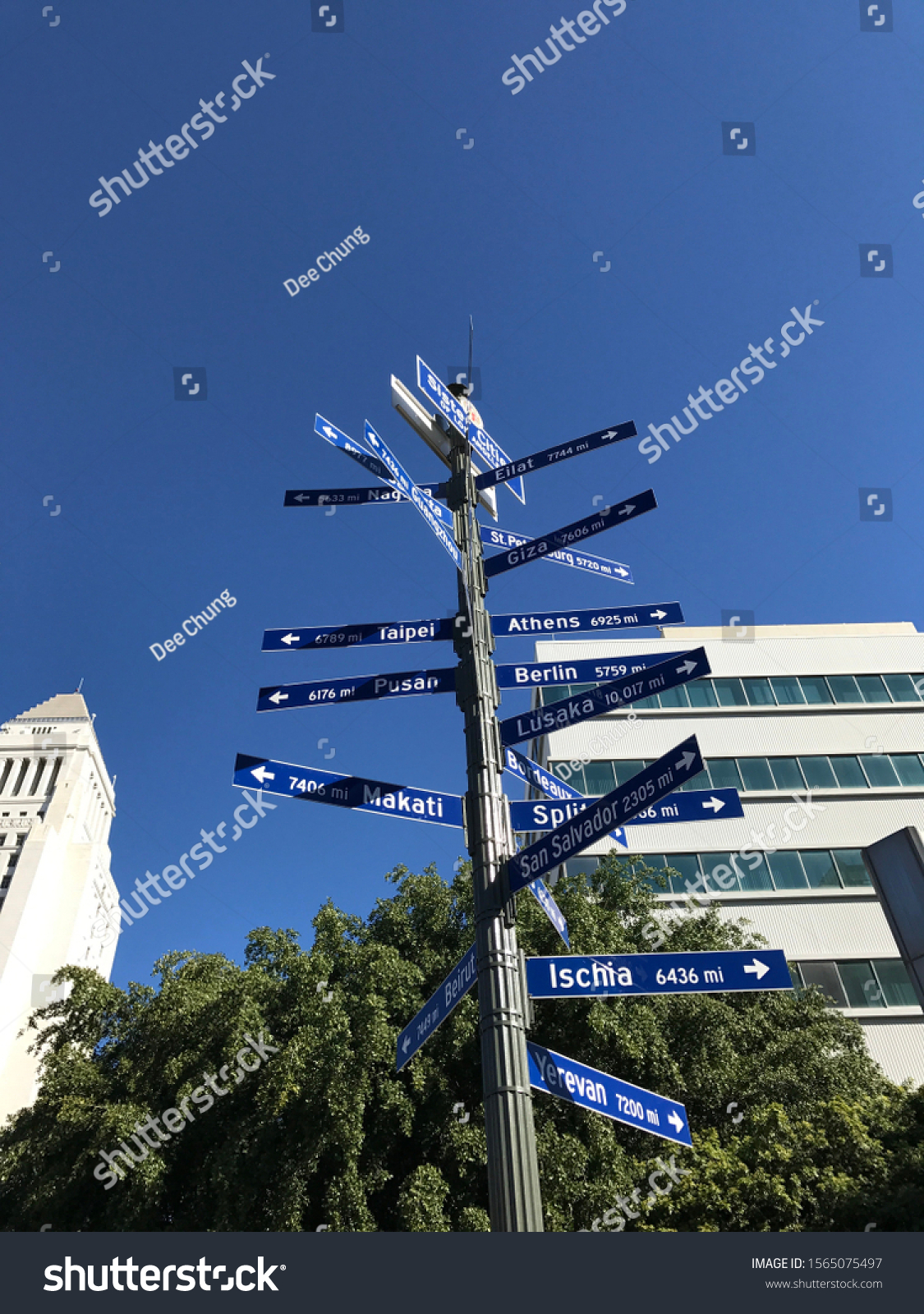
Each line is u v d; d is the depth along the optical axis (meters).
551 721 5.50
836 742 28.73
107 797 97.50
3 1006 68.25
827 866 25.56
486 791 5.08
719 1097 12.82
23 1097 65.75
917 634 32.28
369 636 6.14
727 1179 10.42
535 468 6.53
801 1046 13.92
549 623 6.28
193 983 14.26
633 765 27.81
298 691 5.98
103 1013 14.48
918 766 28.12
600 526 6.04
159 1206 12.64
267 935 14.97
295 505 6.54
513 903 4.66
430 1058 12.79
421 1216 10.79
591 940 13.81
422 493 6.09
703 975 4.65
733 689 30.31
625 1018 13.01
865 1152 10.57
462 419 6.96
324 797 5.43
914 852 9.80
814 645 31.97
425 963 14.28
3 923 72.81
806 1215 10.45
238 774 5.37
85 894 81.31
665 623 6.29
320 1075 11.86
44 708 96.44
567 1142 11.61
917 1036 22.20
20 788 88.88
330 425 6.43
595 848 25.36
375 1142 12.48
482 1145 11.82
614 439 6.38
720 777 27.75
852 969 23.66
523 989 4.48
